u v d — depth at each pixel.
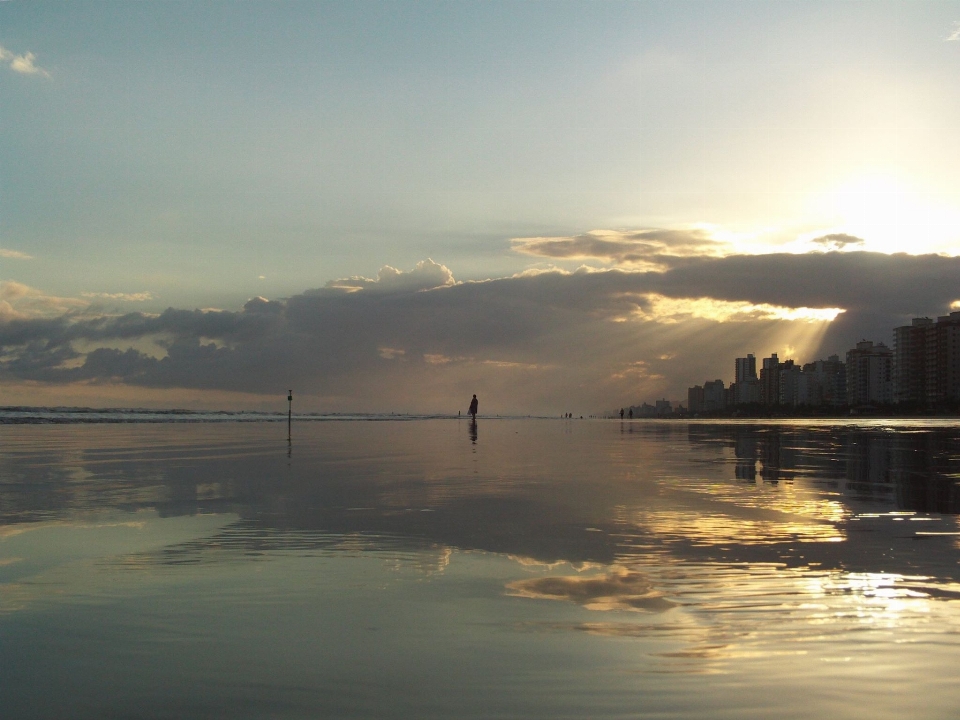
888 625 4.70
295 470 14.80
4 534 7.68
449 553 6.78
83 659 4.10
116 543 7.23
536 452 21.19
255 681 3.80
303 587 5.59
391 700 3.58
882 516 8.91
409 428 44.50
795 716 3.41
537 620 4.79
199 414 79.75
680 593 5.43
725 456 19.67
